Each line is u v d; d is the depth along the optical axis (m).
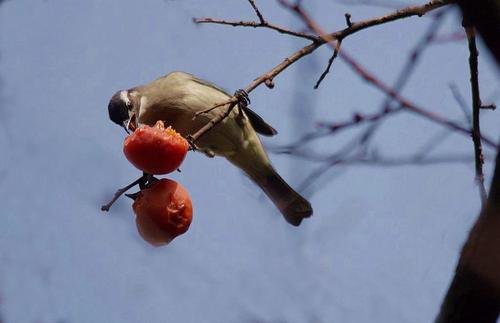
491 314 5.71
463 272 5.77
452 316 5.81
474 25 4.48
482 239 5.58
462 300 5.76
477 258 5.60
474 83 8.92
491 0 4.35
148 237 8.41
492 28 4.39
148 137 8.31
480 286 5.66
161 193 8.34
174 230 8.32
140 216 8.36
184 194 8.43
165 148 8.30
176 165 8.47
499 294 5.58
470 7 4.42
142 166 8.43
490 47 4.45
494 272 5.52
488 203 5.59
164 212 8.26
